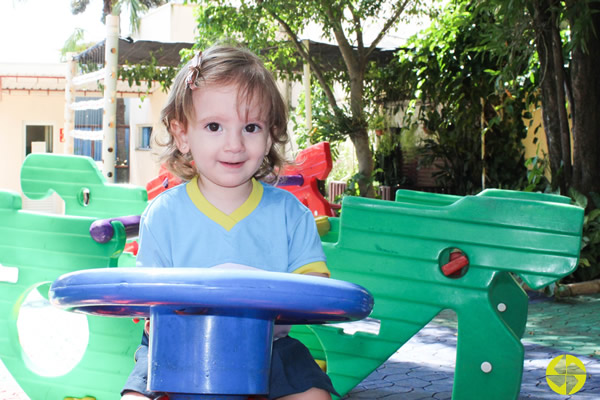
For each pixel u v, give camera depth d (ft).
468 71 32.86
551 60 23.49
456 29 32.65
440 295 8.27
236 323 3.93
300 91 48.01
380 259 8.54
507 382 7.90
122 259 10.44
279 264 5.72
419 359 14.37
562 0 22.26
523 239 7.90
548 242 7.80
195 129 5.15
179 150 5.81
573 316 18.54
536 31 22.74
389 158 43.83
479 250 8.09
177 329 3.93
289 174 16.90
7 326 9.36
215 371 3.89
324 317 4.53
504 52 23.13
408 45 35.88
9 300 9.32
